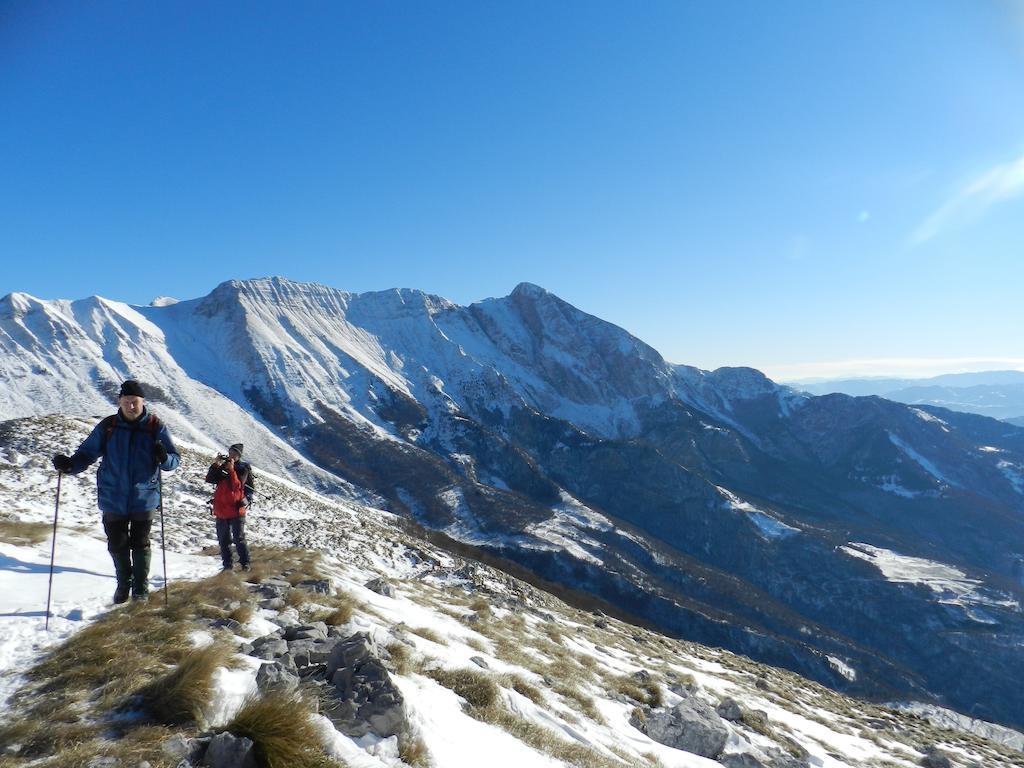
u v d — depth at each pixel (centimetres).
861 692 11569
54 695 488
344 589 1257
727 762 1156
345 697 586
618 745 941
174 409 18375
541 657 1447
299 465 16862
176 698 479
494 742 667
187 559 1388
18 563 921
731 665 3525
